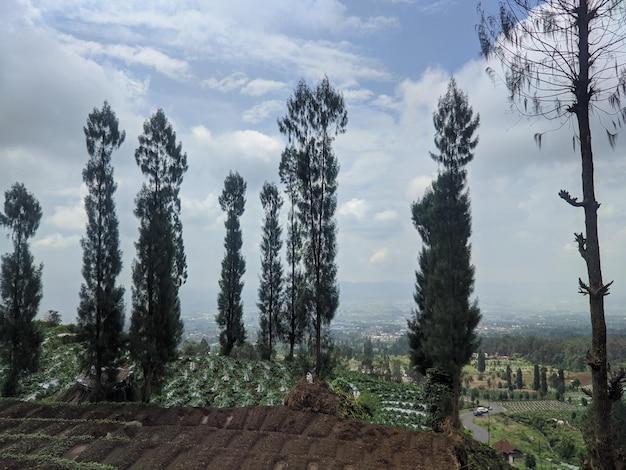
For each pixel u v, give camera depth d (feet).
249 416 60.80
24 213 79.15
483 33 27.66
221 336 125.18
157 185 78.07
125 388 76.02
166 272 74.79
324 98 82.99
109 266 75.97
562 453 145.79
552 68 26.12
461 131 65.05
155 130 78.18
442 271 62.64
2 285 77.15
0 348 76.69
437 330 61.82
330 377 92.07
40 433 55.21
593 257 24.71
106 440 51.08
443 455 50.16
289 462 46.91
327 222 82.53
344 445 51.57
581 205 25.32
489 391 270.67
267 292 125.29
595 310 24.52
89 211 76.33
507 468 63.82
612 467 23.56
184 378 90.68
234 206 127.13
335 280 81.92
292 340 120.88
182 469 45.21
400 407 84.33
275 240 126.72
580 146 25.66
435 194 65.72
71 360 105.91
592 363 24.25
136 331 72.64
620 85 24.72
